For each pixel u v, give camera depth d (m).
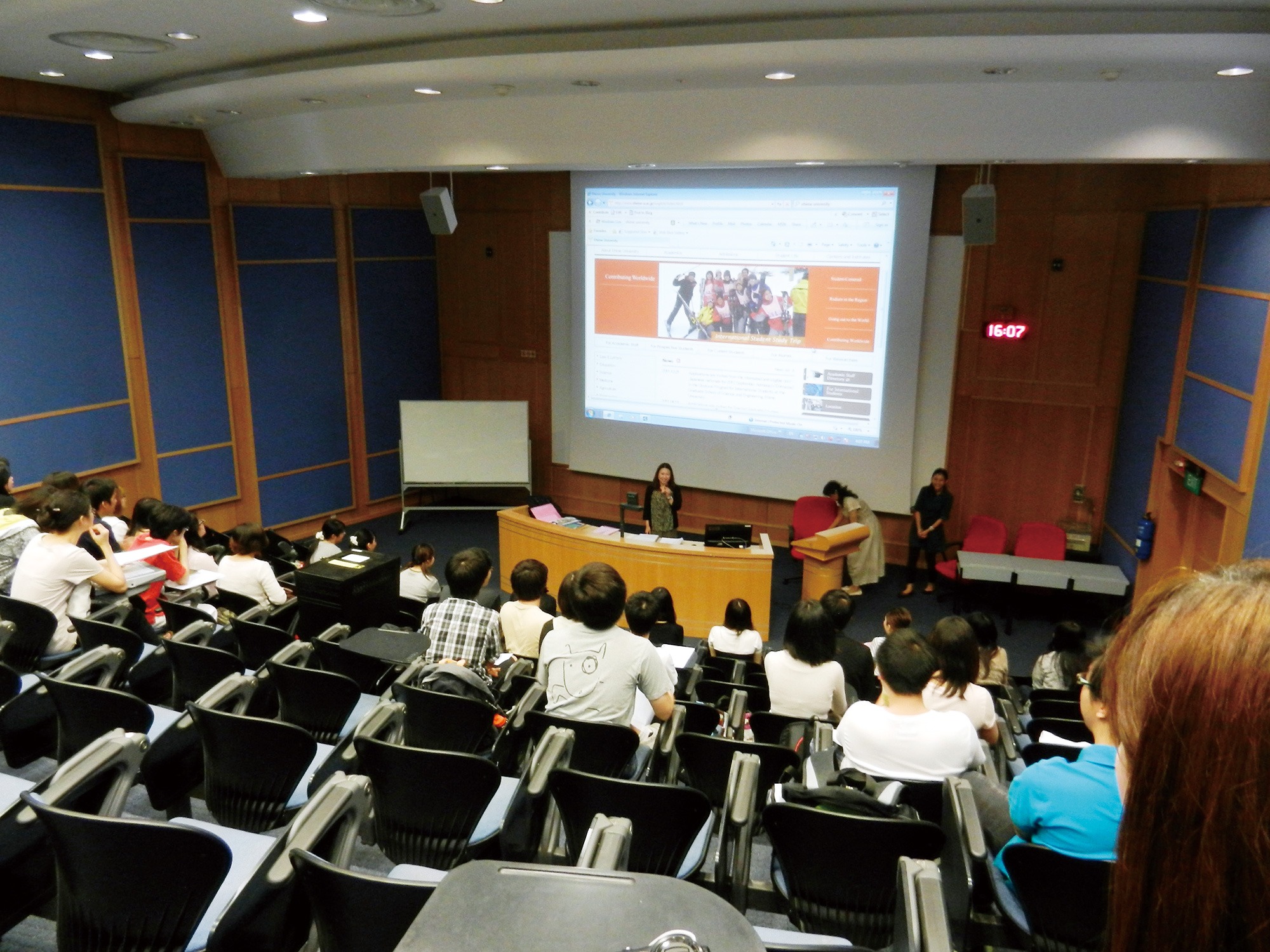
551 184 10.73
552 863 2.67
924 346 9.31
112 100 8.13
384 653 4.12
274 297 9.91
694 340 10.12
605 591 3.25
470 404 10.97
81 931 1.93
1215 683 0.41
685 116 6.54
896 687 2.78
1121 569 8.37
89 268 8.11
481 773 2.57
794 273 9.51
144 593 5.20
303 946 1.98
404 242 11.20
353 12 5.17
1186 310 7.21
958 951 2.08
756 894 2.68
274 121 7.85
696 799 2.43
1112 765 1.99
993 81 5.67
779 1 5.00
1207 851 0.40
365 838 2.93
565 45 5.84
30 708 3.23
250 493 10.02
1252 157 5.60
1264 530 5.82
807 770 2.96
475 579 4.47
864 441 9.61
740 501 10.46
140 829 1.79
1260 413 5.88
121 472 8.68
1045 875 2.00
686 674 4.90
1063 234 8.62
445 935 0.88
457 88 6.43
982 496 9.41
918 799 2.69
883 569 9.27
